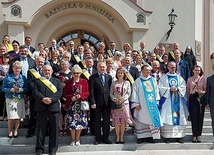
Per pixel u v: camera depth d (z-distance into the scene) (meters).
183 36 16.03
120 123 8.39
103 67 8.39
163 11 15.91
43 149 7.68
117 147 8.30
